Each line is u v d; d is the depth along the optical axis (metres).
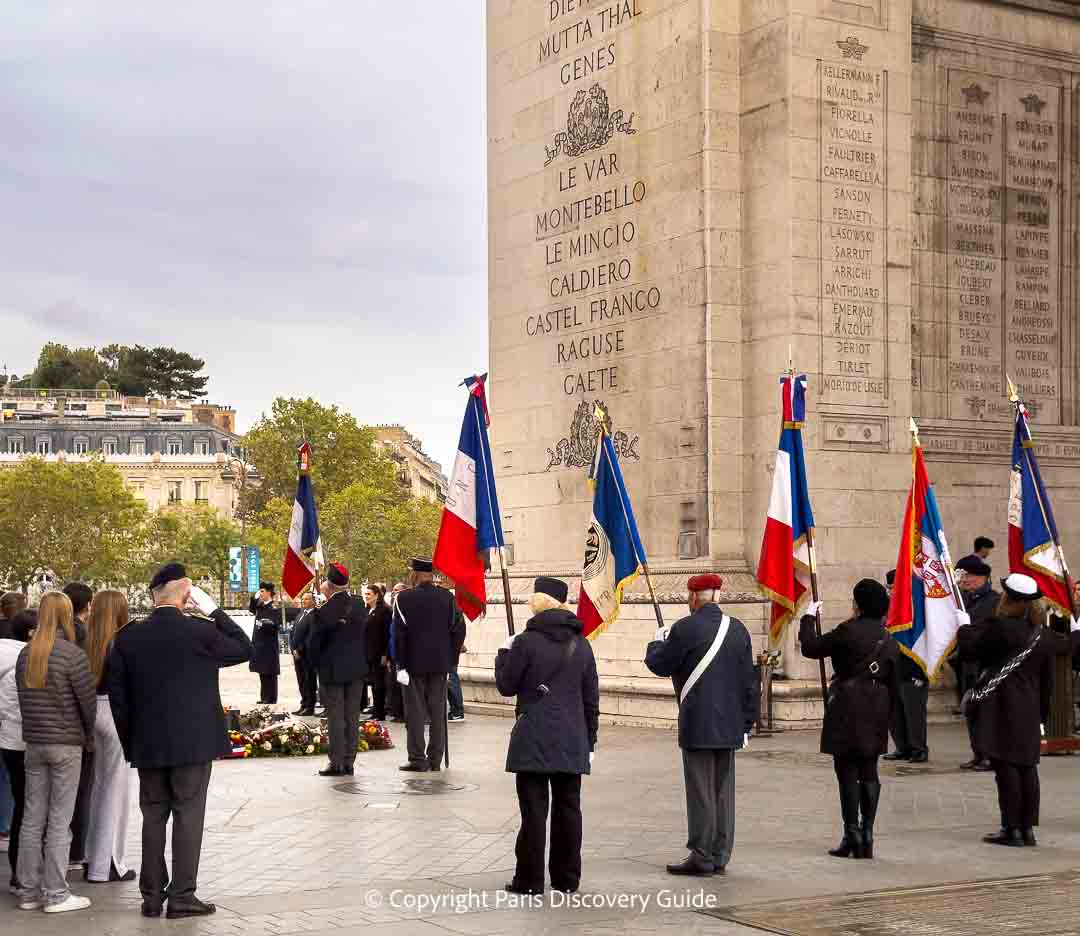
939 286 26.86
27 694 11.25
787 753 20.69
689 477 25.25
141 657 10.93
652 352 26.22
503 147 30.48
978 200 27.33
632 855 13.34
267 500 123.38
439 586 19.56
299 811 15.84
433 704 19.34
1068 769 18.95
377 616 27.25
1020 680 13.87
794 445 15.28
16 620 12.99
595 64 27.95
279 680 43.78
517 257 29.94
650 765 19.67
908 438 25.19
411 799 16.70
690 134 25.53
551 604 11.88
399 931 10.34
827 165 24.72
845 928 10.42
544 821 11.62
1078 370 28.33
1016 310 27.66
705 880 12.14
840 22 25.00
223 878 12.33
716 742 12.26
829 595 24.16
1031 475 19.22
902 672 19.91
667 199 26.00
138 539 120.38
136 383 199.12
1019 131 27.81
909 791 17.23
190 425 163.38
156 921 10.76
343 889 11.83
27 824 11.41
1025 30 27.88
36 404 175.12
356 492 103.12
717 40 25.33
